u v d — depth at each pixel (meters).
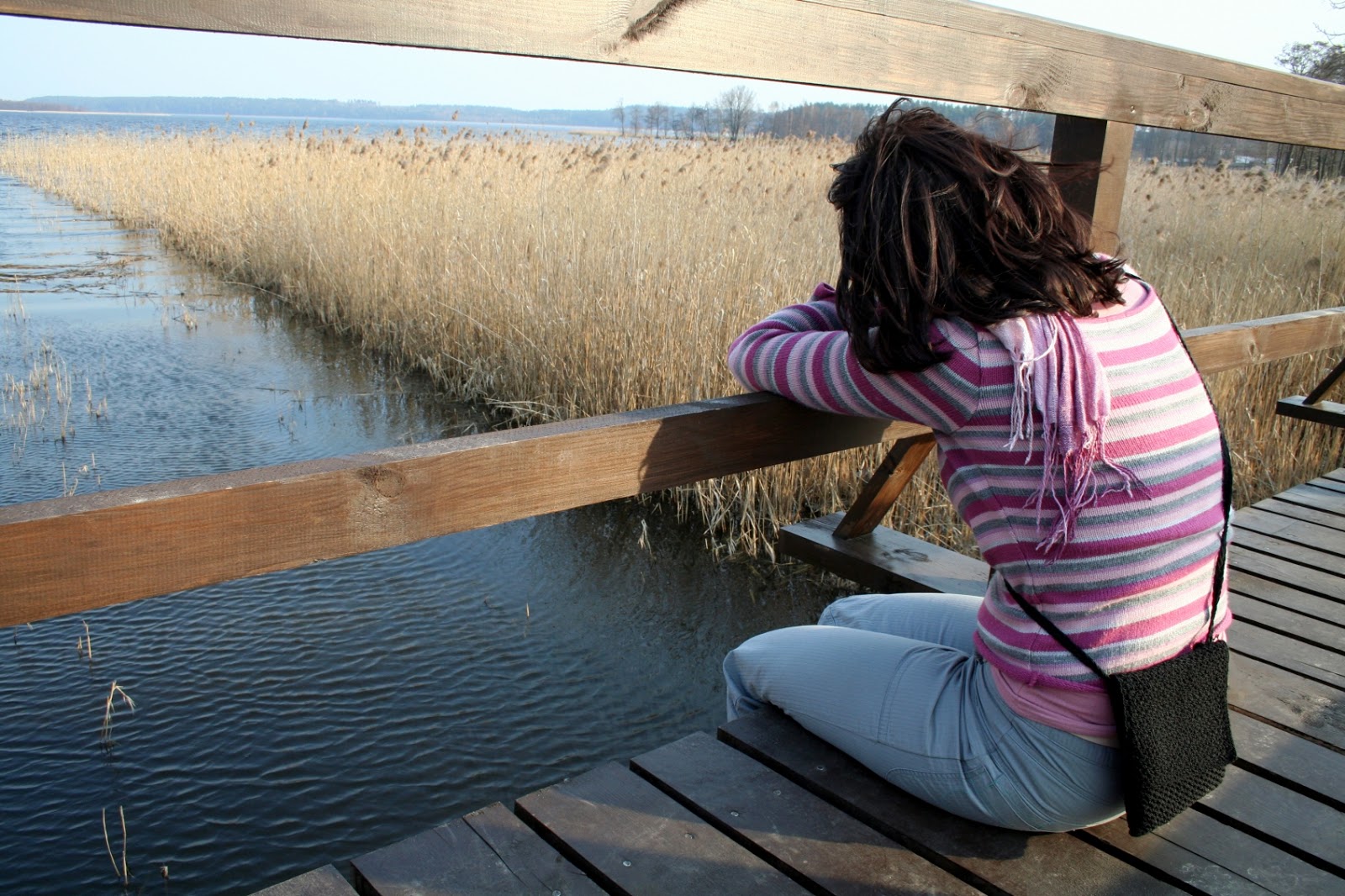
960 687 1.36
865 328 1.24
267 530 1.16
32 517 1.00
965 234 1.16
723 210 7.13
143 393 6.41
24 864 2.44
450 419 6.01
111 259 11.75
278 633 3.61
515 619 3.77
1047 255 1.16
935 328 1.19
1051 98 2.01
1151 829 1.21
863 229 1.20
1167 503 1.17
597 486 1.46
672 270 5.55
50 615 1.03
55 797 2.69
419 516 1.29
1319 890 1.34
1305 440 5.02
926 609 1.61
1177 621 1.20
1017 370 1.14
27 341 7.68
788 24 1.53
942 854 1.36
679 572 4.20
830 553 2.34
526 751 2.96
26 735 2.96
